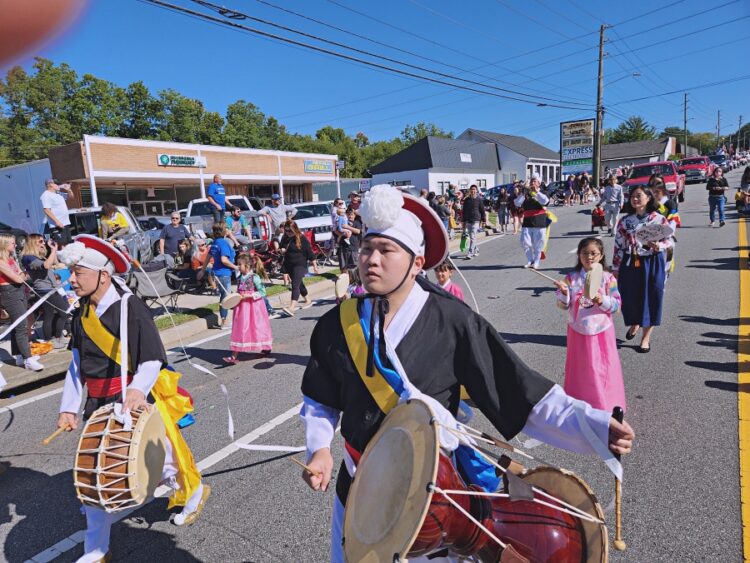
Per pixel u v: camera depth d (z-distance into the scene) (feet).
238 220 45.21
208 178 82.69
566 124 132.36
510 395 5.97
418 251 6.01
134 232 37.68
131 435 8.89
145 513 11.60
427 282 6.50
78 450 8.79
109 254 10.11
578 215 75.25
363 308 6.23
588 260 13.94
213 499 12.02
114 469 8.64
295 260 31.40
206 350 24.72
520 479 5.75
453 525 5.26
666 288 29.25
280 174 95.71
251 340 21.90
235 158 87.15
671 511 10.46
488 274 38.09
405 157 159.12
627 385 16.60
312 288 38.65
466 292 32.27
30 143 108.99
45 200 33.55
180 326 28.19
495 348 6.06
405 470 5.21
